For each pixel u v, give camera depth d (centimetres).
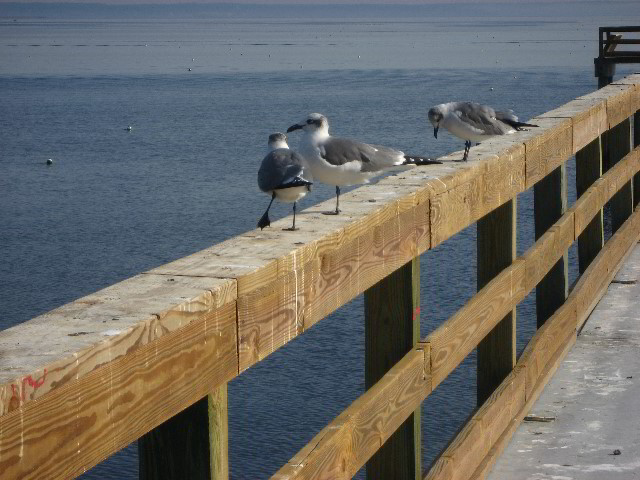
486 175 625
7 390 229
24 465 235
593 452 619
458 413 1697
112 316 286
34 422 238
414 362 493
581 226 864
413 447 504
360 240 450
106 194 4412
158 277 338
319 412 1791
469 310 569
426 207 529
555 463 603
